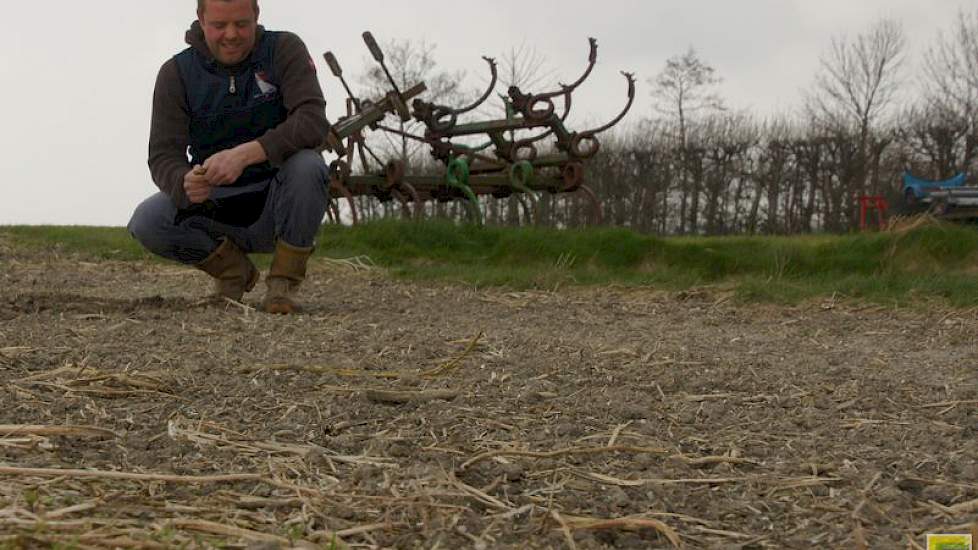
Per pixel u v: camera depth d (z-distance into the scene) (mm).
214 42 3994
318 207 4367
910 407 2844
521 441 2344
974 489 2031
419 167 18906
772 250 7363
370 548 1626
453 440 2307
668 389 3012
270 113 4184
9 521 1568
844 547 1706
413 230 8258
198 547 1544
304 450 2174
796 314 5340
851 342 4336
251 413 2516
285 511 1790
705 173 24219
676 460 2223
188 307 4438
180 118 4125
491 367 3229
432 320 4617
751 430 2533
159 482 1903
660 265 7336
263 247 4648
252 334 3732
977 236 7203
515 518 1816
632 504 1915
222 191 4254
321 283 6496
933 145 24984
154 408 2508
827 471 2158
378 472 2025
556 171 9406
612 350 3676
